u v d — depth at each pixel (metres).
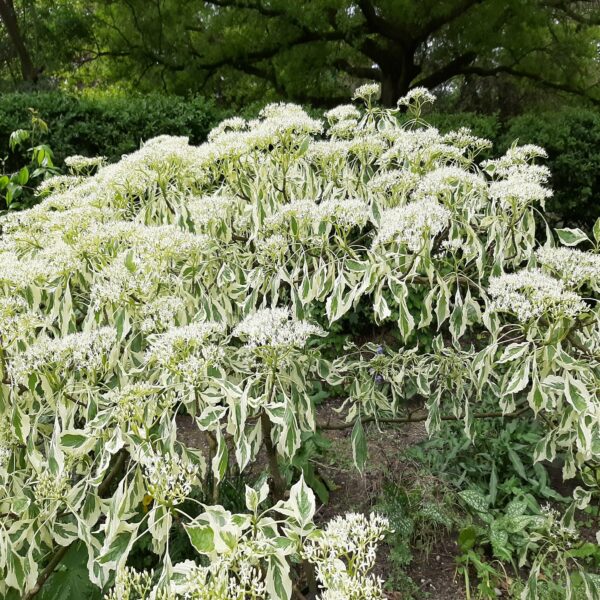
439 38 9.54
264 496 1.33
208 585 1.13
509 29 8.63
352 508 2.48
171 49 10.44
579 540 2.39
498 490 2.67
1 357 1.65
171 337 1.58
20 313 1.85
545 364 1.72
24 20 12.19
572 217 4.98
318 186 2.46
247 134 2.28
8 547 1.52
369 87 2.68
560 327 1.70
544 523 2.26
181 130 5.02
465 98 11.64
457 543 2.41
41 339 1.74
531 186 1.94
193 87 10.59
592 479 2.12
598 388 1.80
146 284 1.82
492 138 4.98
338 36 9.05
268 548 1.21
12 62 13.28
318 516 2.54
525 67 9.72
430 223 1.80
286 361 1.93
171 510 1.30
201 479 2.04
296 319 1.94
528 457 2.85
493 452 2.80
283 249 1.99
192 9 9.99
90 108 4.91
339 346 4.08
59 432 1.62
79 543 1.85
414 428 3.29
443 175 2.02
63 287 1.98
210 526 1.20
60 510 1.82
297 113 2.54
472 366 2.00
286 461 2.38
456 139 2.46
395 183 2.21
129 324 1.80
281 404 1.62
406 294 1.80
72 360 1.75
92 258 2.02
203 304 2.12
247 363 1.98
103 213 2.30
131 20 10.67
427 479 2.61
